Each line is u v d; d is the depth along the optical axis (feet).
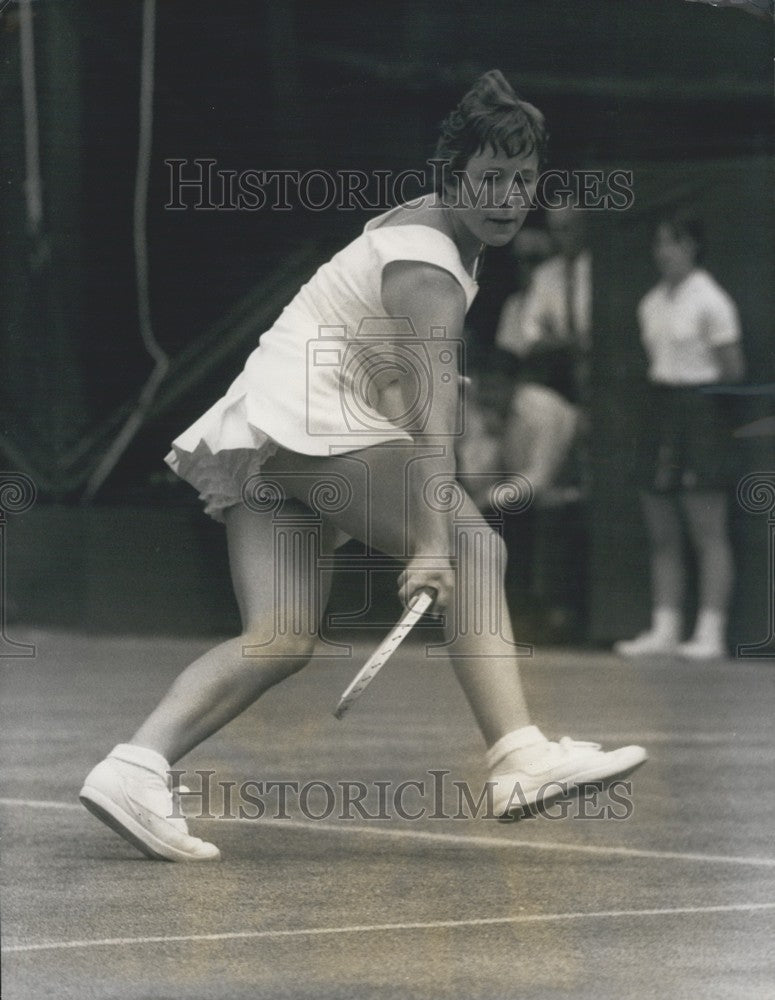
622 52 32.65
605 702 25.76
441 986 11.55
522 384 33.65
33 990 11.35
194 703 15.20
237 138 33.42
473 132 15.10
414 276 14.75
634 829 16.76
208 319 34.68
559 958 12.20
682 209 32.76
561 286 33.53
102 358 34.94
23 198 34.42
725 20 32.48
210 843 15.81
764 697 26.27
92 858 15.17
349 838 16.28
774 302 32.42
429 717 24.16
